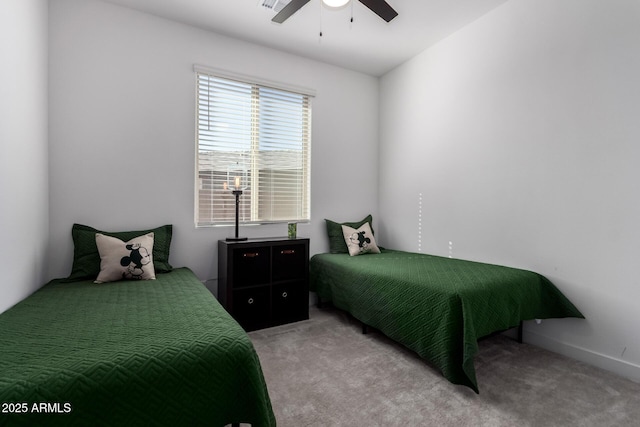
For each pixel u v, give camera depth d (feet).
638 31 5.94
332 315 9.86
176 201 8.80
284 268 9.22
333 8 6.71
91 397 2.89
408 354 7.04
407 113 11.35
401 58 11.14
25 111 5.86
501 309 6.31
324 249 11.42
